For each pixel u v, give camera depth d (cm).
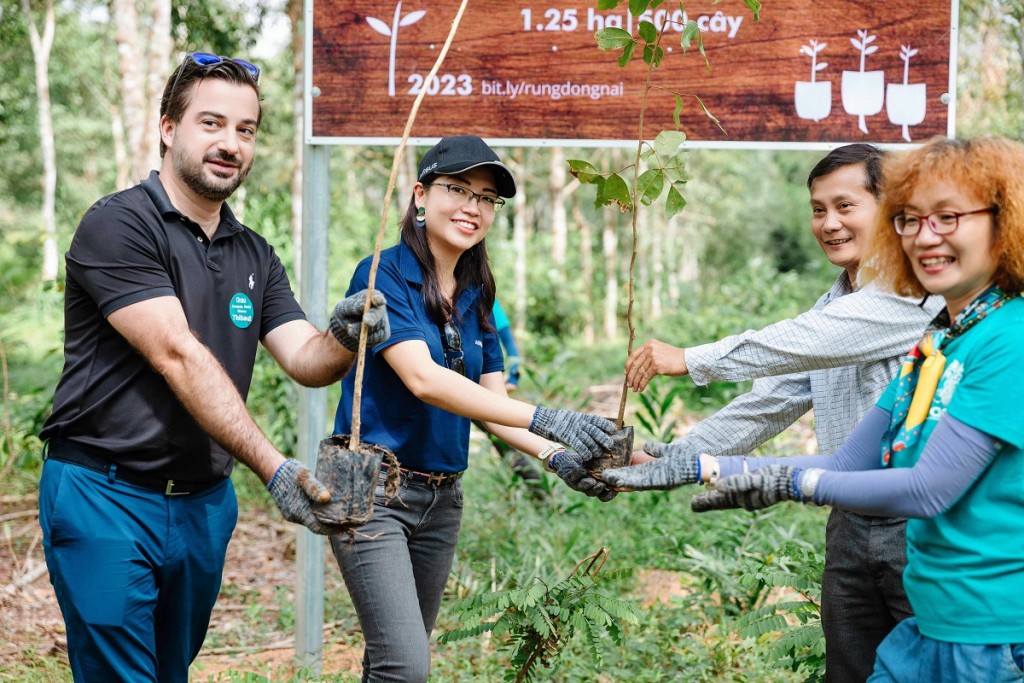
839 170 302
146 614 285
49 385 825
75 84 3095
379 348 296
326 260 425
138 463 282
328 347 276
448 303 307
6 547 599
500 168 306
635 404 1051
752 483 215
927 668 223
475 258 323
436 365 293
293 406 719
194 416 262
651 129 408
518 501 598
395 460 267
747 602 467
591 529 595
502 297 2267
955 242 212
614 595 488
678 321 1719
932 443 211
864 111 402
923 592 223
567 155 2578
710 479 229
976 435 206
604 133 409
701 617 463
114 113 2598
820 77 402
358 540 299
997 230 210
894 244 232
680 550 543
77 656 283
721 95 405
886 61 401
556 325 2462
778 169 4384
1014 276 211
